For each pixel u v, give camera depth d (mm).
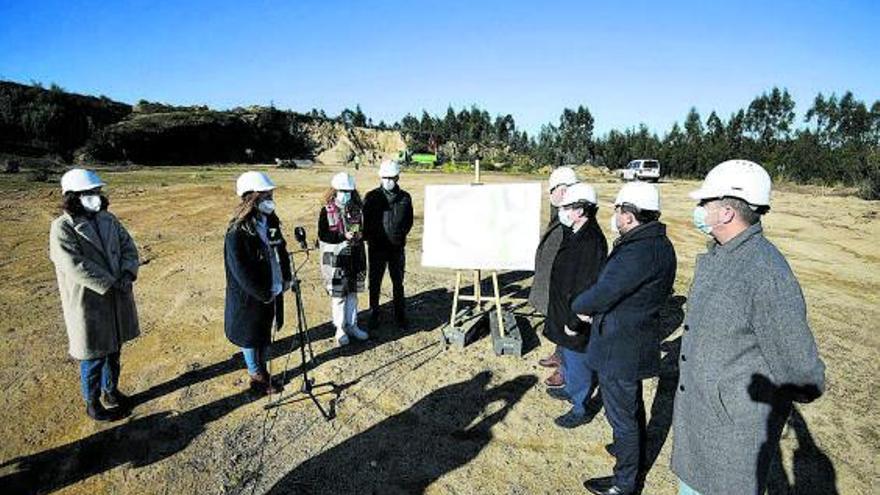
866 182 23500
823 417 4730
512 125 72750
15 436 4289
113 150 44750
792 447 4289
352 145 67688
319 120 70000
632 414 3396
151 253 10500
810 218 16109
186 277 8766
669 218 15773
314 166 52188
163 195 19359
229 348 5965
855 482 3865
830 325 7012
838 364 5812
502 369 5500
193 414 4621
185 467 3936
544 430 4445
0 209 15383
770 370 2205
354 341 6168
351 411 4695
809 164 34594
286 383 5180
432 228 6168
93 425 4449
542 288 5176
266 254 4484
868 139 50625
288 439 4289
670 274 3223
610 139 53500
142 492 3682
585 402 4406
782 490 3775
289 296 7777
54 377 5258
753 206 2211
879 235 13438
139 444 4203
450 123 76688
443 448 4199
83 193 4082
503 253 5910
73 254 3986
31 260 9891
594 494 3682
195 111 57719
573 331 4047
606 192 24203
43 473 3863
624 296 3225
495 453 4141
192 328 6539
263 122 61250
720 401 2305
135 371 5414
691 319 2447
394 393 4996
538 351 5961
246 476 3848
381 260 6191
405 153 45406
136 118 49906
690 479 2477
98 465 3955
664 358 5848
